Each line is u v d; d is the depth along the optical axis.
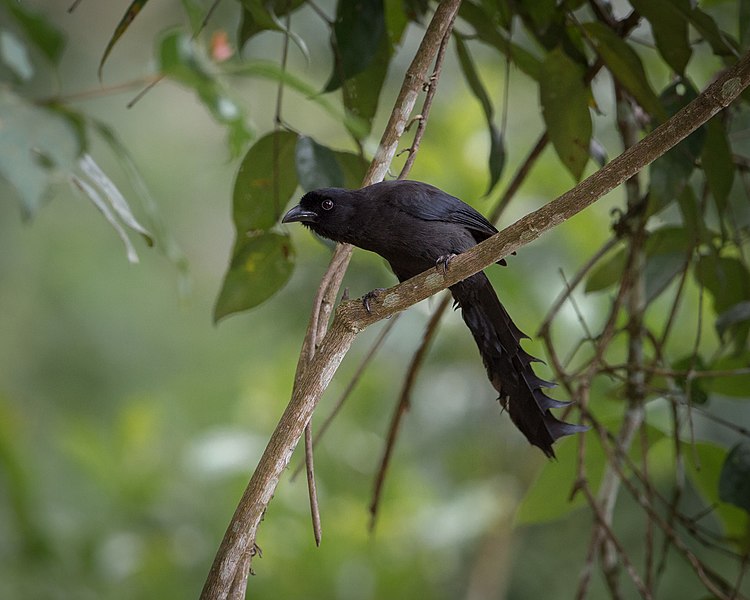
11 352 17.27
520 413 7.03
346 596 11.52
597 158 8.23
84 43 17.42
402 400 8.48
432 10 9.12
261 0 7.16
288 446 5.72
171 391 16.19
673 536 7.71
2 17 8.26
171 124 18.70
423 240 7.46
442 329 12.70
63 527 11.95
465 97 12.64
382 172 6.43
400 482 12.42
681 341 11.94
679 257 8.64
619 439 8.29
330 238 7.69
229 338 18.25
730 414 11.55
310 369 5.83
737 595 7.69
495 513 12.35
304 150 7.46
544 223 5.48
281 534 11.56
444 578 12.75
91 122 7.25
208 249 18.59
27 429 13.65
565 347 11.53
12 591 11.52
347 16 7.42
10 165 5.57
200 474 12.12
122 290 18.05
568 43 7.88
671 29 7.24
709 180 7.38
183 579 11.88
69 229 18.05
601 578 12.80
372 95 7.90
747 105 8.09
